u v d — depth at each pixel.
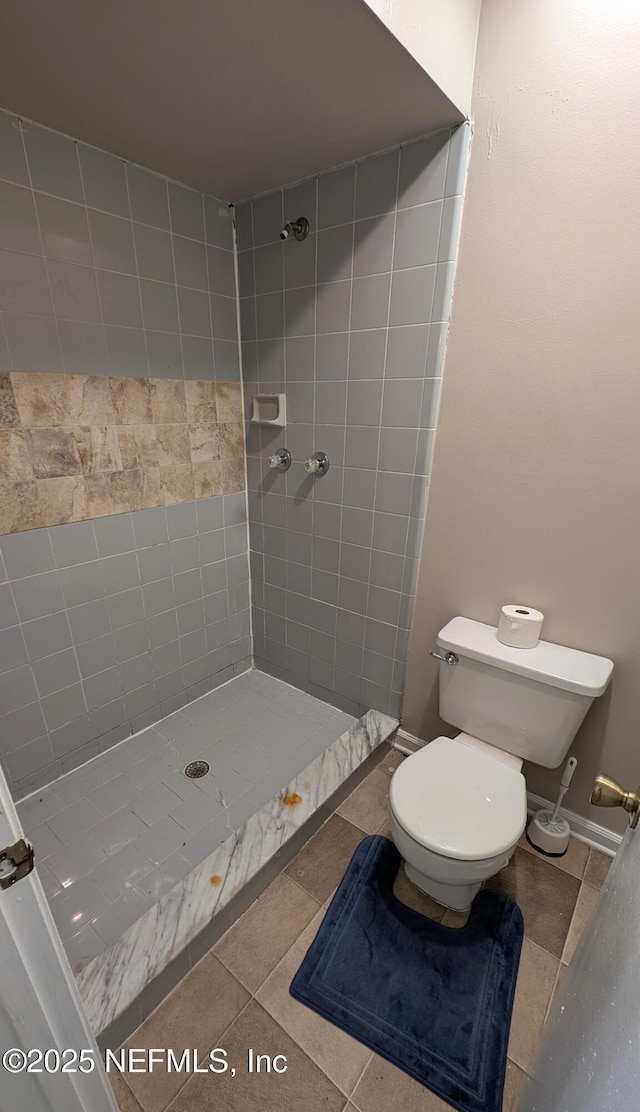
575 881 1.40
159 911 1.17
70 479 1.49
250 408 1.94
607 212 1.07
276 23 0.85
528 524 1.38
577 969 0.77
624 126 1.01
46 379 1.37
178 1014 1.09
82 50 0.92
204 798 1.61
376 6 0.83
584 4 0.98
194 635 2.04
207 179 1.51
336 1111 0.95
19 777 1.57
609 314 1.12
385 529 1.67
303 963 1.19
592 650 1.36
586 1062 0.50
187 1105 0.95
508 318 1.26
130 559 1.72
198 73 1.00
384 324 1.47
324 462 1.75
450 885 1.18
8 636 1.45
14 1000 0.48
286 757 1.80
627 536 1.23
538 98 1.08
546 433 1.28
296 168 1.44
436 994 1.12
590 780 1.47
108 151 1.34
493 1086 0.97
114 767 1.74
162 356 1.64
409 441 1.52
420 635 1.72
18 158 1.19
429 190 1.28
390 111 1.14
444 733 1.77
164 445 1.72
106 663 1.73
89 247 1.38
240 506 2.08
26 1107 0.53
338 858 1.45
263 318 1.76
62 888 1.32
